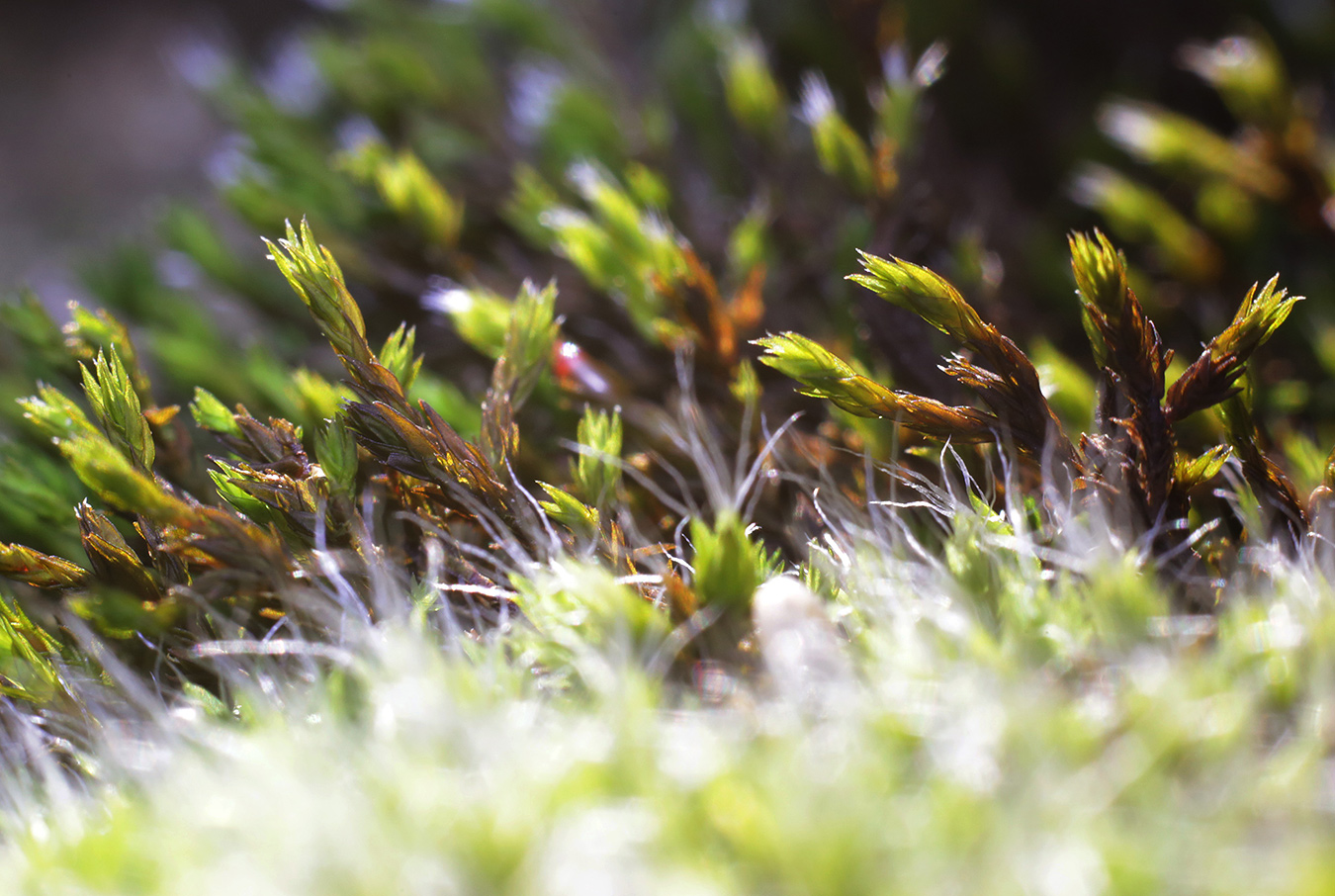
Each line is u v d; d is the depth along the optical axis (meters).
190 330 0.16
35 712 0.12
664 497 0.13
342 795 0.11
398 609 0.12
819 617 0.12
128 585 0.12
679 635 0.12
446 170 0.17
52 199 0.34
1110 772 0.11
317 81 0.19
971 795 0.11
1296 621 0.12
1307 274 0.15
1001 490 0.13
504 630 0.12
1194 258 0.15
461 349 0.15
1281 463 0.13
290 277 0.12
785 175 0.15
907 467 0.13
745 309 0.14
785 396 0.14
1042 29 0.21
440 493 0.13
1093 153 0.18
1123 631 0.12
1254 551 0.12
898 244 0.14
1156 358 0.12
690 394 0.14
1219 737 0.11
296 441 0.12
